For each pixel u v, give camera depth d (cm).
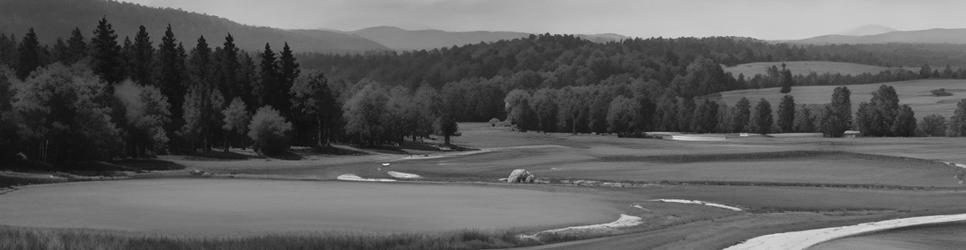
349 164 11375
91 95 9800
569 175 9231
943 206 5388
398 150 15388
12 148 8656
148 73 14238
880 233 3906
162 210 4781
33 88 9038
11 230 3147
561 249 3173
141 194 5906
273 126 12719
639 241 3409
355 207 5178
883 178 8244
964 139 15862
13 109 8812
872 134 19700
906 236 3809
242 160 12025
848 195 6372
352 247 3100
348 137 16288
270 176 8838
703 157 11119
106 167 9744
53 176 8150
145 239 3048
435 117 18612
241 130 13000
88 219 4253
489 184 7788
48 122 9112
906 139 16400
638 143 17325
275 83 14988
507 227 4166
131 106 10788
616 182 8219
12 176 7688
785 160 10469
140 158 10981
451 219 4569
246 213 4691
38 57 13738
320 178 8600
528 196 6312
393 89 18288
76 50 14662
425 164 11325
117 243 2894
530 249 3225
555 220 4588
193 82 15000
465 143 18625
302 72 17088
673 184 8012
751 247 3288
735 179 8400
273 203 5356
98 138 9419
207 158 11906
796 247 3347
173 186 6862
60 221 4147
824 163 9950
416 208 5184
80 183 7125
